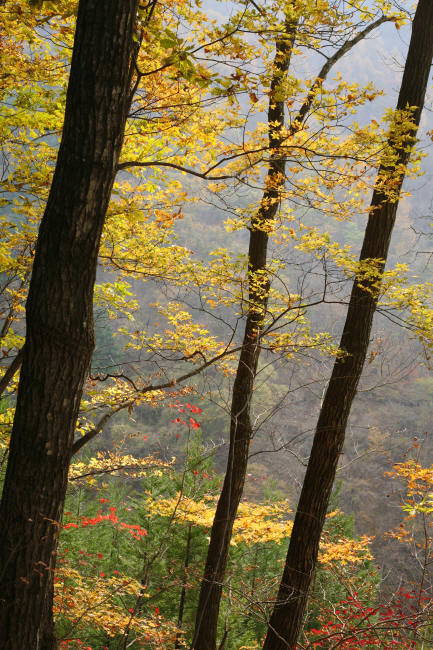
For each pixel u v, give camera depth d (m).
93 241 2.56
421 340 5.09
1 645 2.47
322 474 5.40
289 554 5.45
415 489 5.52
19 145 4.38
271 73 3.65
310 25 4.47
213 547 5.95
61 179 2.54
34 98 4.38
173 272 5.02
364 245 5.56
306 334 5.27
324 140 4.43
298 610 5.27
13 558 2.51
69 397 2.58
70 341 2.54
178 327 5.45
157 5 3.82
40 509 2.55
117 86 2.54
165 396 4.77
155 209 4.88
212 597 5.87
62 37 4.23
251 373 5.70
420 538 17.34
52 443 2.55
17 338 4.95
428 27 5.55
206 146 4.75
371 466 26.02
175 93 4.15
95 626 4.80
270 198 5.34
